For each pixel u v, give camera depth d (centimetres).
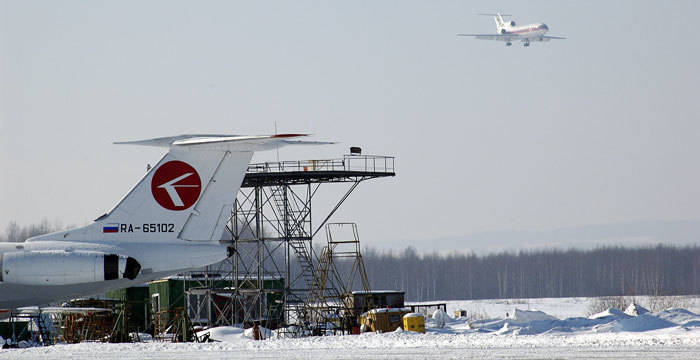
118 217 13288
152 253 13200
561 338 12938
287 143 13112
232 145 13125
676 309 19862
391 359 11019
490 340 12862
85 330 18725
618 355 10938
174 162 13338
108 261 12800
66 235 13238
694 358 10569
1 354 12219
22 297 13062
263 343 13025
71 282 12750
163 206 13325
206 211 13362
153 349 12656
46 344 18025
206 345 12938
